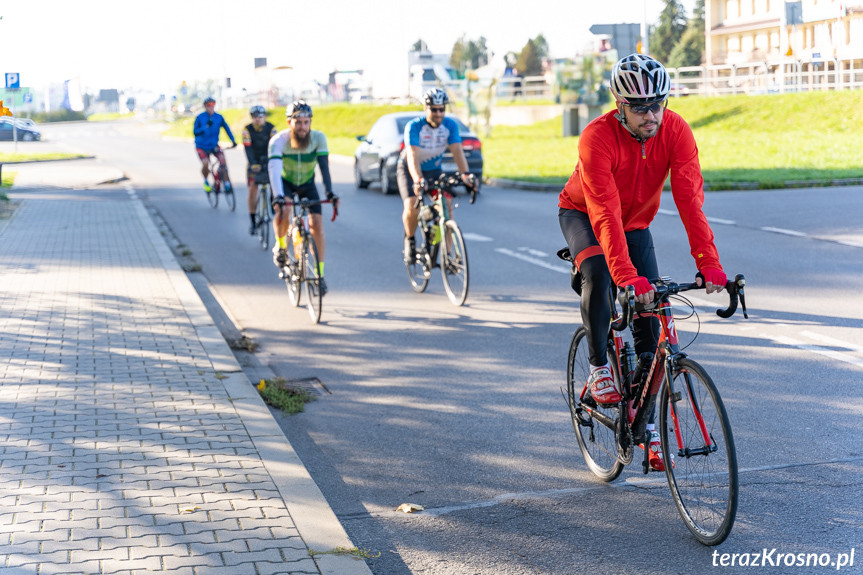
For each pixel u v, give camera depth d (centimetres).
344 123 5356
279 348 765
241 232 1477
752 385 610
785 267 1007
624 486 457
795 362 658
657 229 1323
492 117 4734
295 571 348
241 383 605
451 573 371
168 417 531
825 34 5241
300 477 441
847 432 515
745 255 1083
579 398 484
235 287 1029
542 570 371
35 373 623
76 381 605
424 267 949
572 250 446
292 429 564
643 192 423
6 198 1903
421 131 916
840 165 2119
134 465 454
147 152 4022
